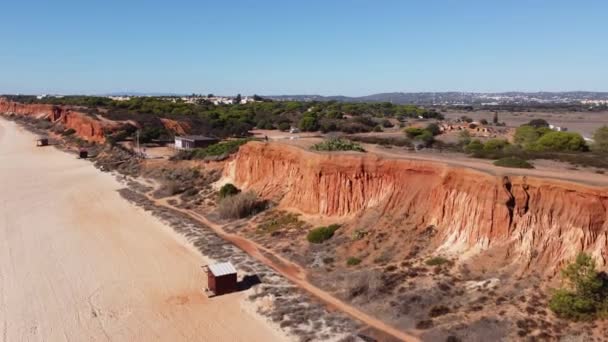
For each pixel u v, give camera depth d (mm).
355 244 37562
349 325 27172
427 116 170875
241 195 52469
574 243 27828
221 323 28406
